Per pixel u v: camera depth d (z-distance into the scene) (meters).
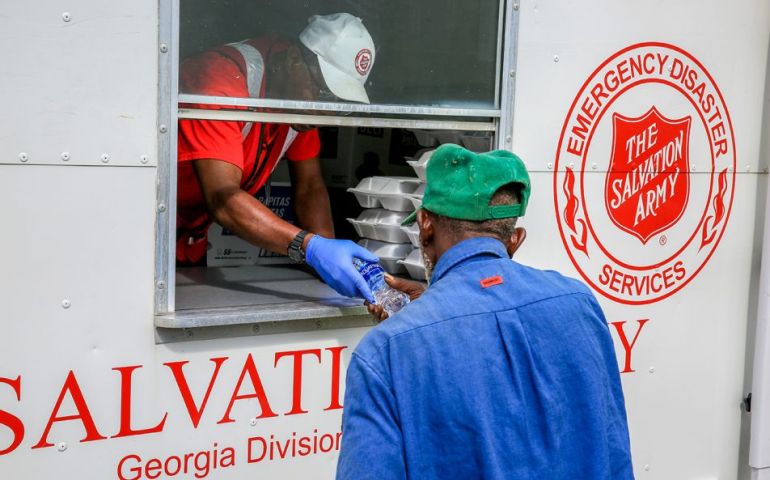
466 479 1.48
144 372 2.02
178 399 2.07
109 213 1.95
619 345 2.72
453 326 1.53
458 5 2.33
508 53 2.40
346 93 2.21
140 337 2.01
